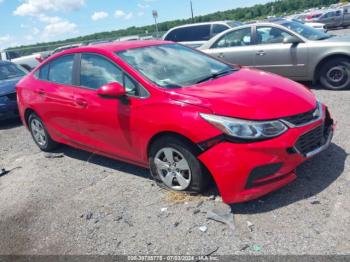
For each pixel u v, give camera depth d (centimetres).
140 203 394
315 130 363
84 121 473
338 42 739
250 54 845
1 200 463
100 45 488
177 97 370
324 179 384
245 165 328
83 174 497
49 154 593
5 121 922
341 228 307
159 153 394
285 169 338
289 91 381
